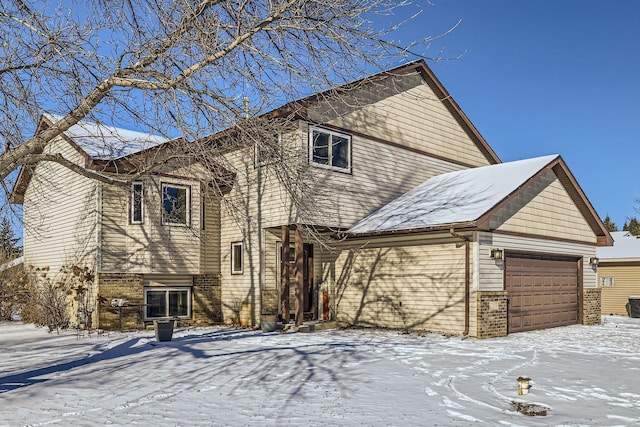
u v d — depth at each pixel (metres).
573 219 19.12
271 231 17.55
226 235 18.69
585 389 8.52
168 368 10.12
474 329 14.69
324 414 7.00
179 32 8.05
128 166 15.83
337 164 16.91
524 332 16.41
